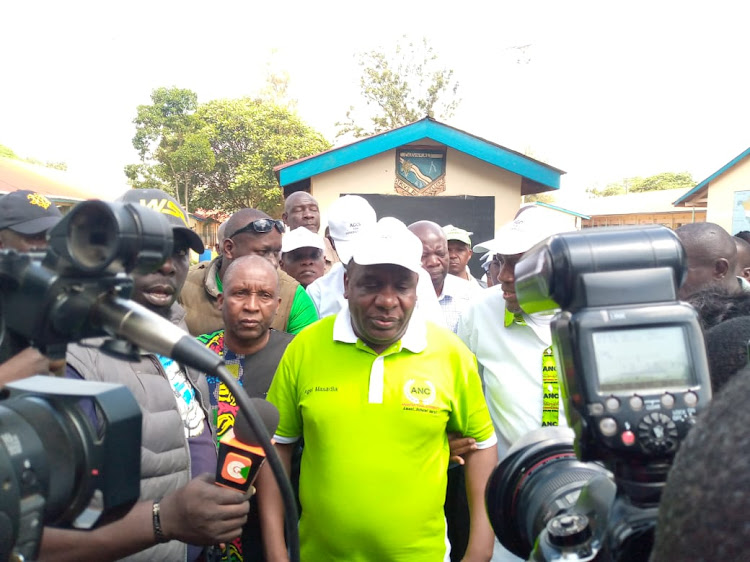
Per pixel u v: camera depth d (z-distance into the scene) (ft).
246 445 4.40
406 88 91.56
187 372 6.81
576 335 3.02
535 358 8.75
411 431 6.66
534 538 3.53
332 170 31.78
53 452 2.80
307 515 6.89
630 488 2.87
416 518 6.61
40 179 53.78
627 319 3.00
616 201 90.33
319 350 7.10
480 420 7.27
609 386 2.92
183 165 77.36
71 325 2.87
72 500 2.89
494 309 9.23
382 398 6.70
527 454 4.00
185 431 6.51
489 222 32.42
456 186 32.24
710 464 1.39
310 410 6.87
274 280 8.73
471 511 7.18
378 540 6.54
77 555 4.33
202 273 11.26
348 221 11.99
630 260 3.16
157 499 5.73
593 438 2.91
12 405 2.80
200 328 10.67
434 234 12.56
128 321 2.91
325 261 17.21
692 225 8.05
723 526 1.32
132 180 82.94
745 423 1.37
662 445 2.78
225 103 82.17
